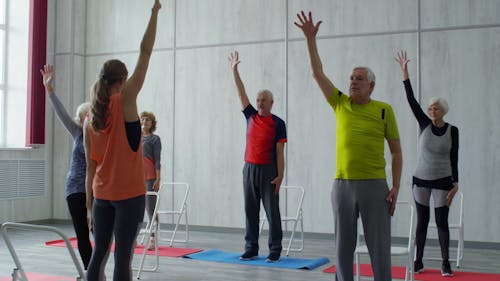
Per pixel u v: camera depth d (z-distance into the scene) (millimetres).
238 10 8062
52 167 8984
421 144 4844
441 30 6949
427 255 6090
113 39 8883
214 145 8125
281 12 7781
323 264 5477
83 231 4160
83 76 9070
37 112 8508
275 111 7762
